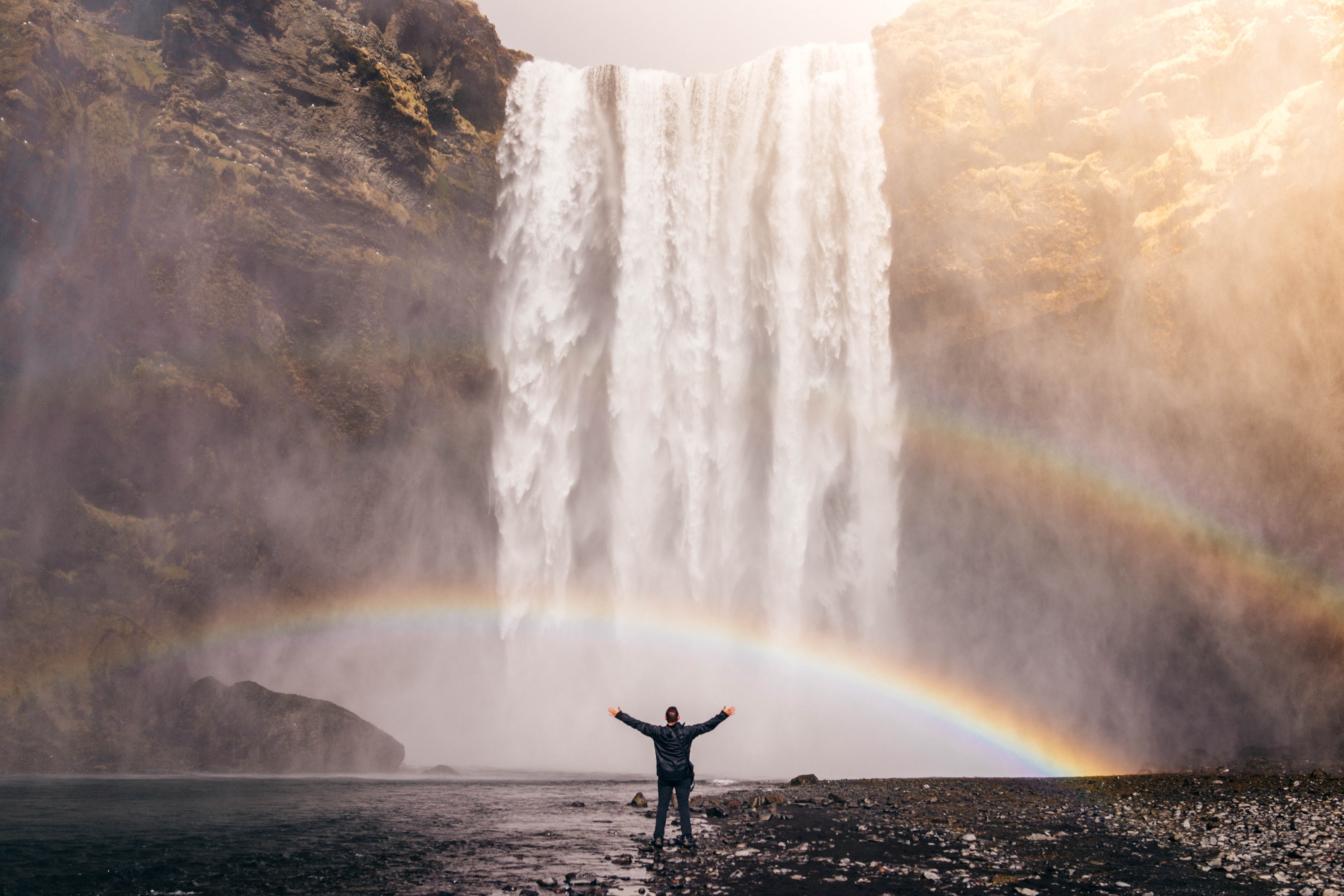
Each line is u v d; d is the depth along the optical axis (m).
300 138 35.16
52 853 9.90
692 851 10.50
